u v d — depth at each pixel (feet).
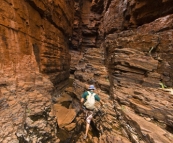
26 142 9.45
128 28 40.52
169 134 9.76
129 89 17.44
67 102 28.71
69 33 50.14
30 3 19.39
